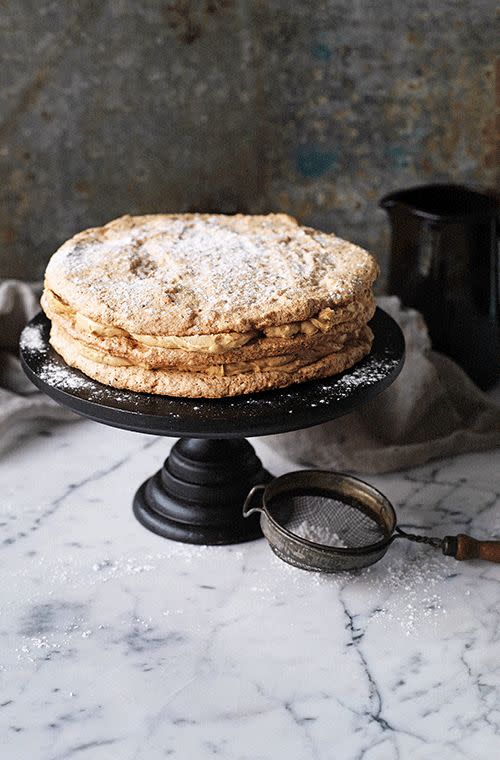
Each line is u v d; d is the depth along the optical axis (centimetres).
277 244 98
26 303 118
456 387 116
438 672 87
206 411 88
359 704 85
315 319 90
